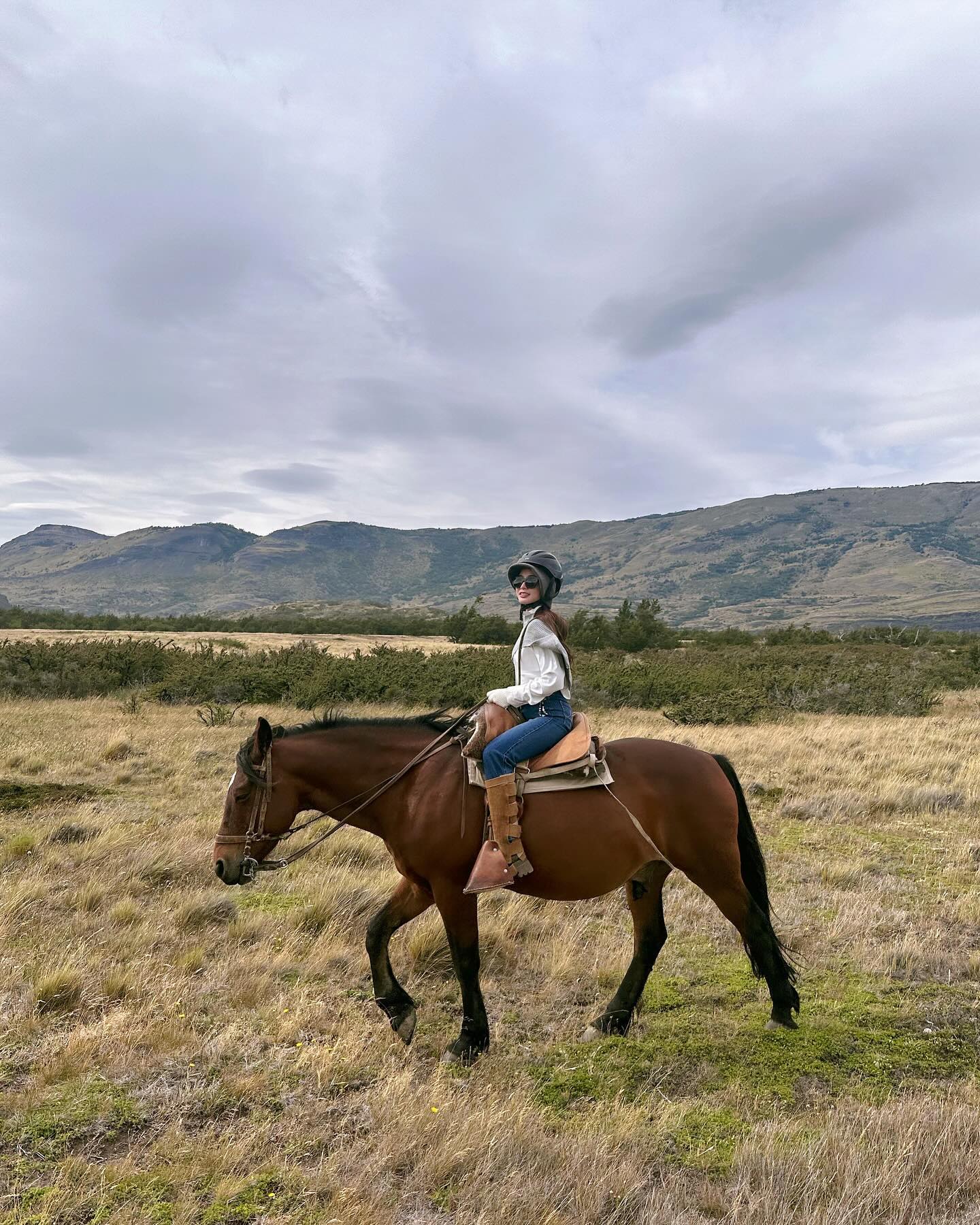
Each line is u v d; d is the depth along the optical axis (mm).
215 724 16969
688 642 56469
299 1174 3172
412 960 5469
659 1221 2988
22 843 7383
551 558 4457
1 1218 2863
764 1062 4332
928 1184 3232
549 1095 3973
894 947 5816
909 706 21953
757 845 4848
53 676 22766
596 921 6430
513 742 4223
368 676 22000
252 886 7023
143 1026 4336
